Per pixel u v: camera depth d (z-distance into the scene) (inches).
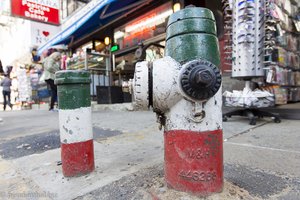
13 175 65.4
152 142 92.4
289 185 49.4
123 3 225.6
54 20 349.4
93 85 259.8
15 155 85.2
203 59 43.3
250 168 59.4
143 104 45.7
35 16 330.0
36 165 72.3
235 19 117.5
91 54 239.6
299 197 44.5
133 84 45.9
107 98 228.4
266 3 115.4
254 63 114.4
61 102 60.7
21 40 542.3
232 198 43.7
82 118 61.9
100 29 296.4
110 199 47.6
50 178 61.2
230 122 123.6
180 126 44.5
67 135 60.8
